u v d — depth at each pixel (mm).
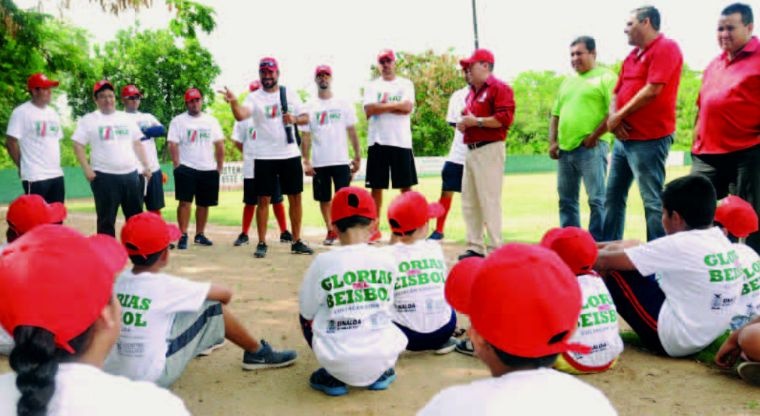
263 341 3438
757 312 3525
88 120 6535
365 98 7273
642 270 3334
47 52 13164
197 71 32156
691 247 3225
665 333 3350
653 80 4828
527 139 55875
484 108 5836
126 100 7832
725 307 3256
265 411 2846
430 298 3482
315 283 2986
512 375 1359
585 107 5684
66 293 1232
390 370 3150
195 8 10328
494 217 5949
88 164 6594
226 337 3264
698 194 3285
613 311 3209
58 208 3678
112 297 1373
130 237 2732
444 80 38406
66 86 26922
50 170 6785
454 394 1397
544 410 1296
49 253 1254
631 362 3408
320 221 10102
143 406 1295
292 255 6840
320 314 3018
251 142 7484
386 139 7062
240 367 3445
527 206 12102
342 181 7285
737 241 4770
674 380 3131
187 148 7371
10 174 23297
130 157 6684
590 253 3117
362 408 2865
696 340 3281
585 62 5766
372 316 2959
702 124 4852
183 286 2818
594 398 1352
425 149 38938
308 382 3205
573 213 5988
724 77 4660
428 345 3543
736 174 4719
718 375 3193
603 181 5797
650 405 2826
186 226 7426
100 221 6680
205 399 2990
